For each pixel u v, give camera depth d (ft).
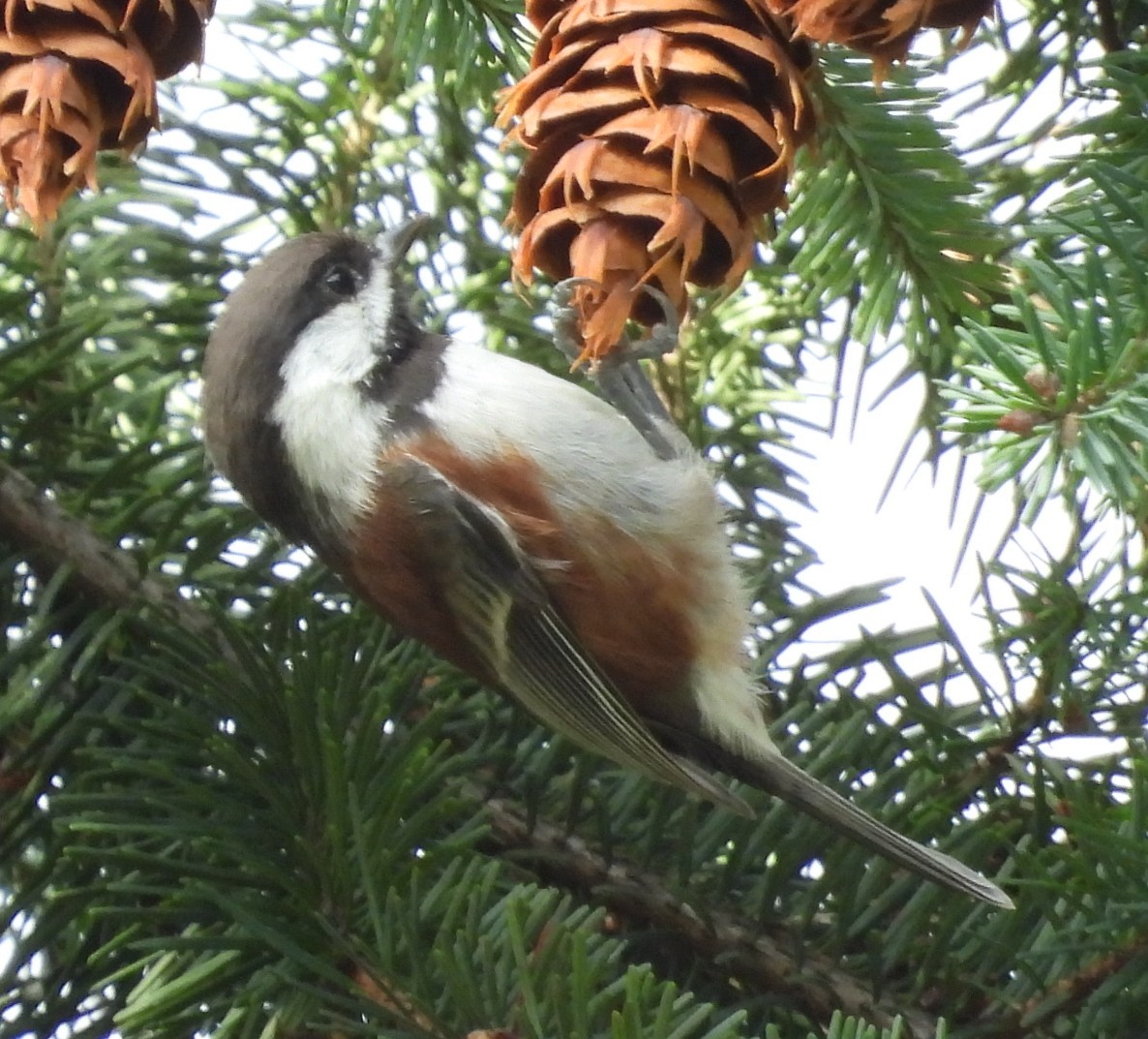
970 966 11.75
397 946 10.53
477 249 17.03
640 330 17.12
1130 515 11.69
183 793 11.79
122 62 10.61
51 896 11.30
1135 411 9.59
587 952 9.73
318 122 16.84
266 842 11.10
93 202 15.84
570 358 15.02
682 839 12.49
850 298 14.85
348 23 13.73
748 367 16.53
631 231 11.05
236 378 14.94
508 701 14.87
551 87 11.16
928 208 12.66
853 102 12.35
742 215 11.26
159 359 16.24
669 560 15.53
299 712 11.26
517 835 13.03
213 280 16.60
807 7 9.94
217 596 13.79
